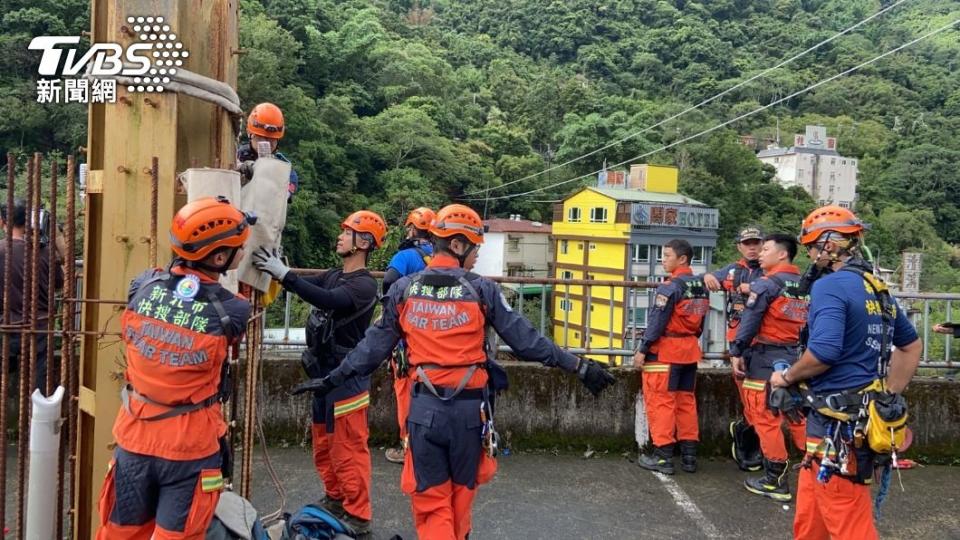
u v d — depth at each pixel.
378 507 4.20
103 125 2.88
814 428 2.85
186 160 2.99
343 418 3.67
